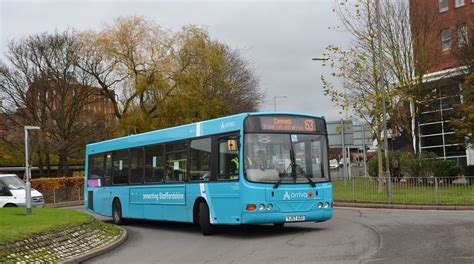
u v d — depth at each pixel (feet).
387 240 37.78
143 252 40.09
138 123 127.24
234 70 190.29
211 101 133.39
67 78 144.77
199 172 48.29
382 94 81.00
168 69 127.34
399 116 102.73
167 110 127.95
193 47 131.23
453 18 132.67
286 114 45.11
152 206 55.67
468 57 100.99
